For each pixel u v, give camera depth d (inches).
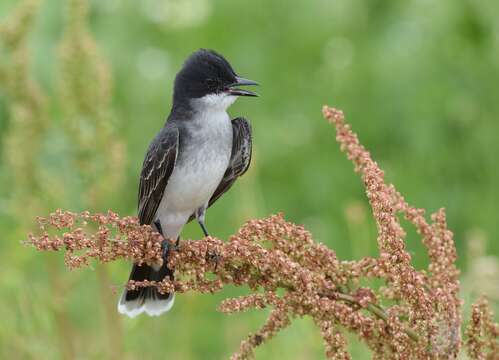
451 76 640.4
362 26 660.1
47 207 462.0
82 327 496.4
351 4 653.9
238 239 304.2
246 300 293.0
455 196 629.9
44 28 572.4
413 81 634.8
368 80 652.1
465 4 629.3
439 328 285.4
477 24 631.8
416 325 281.7
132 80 631.8
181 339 492.1
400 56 639.1
